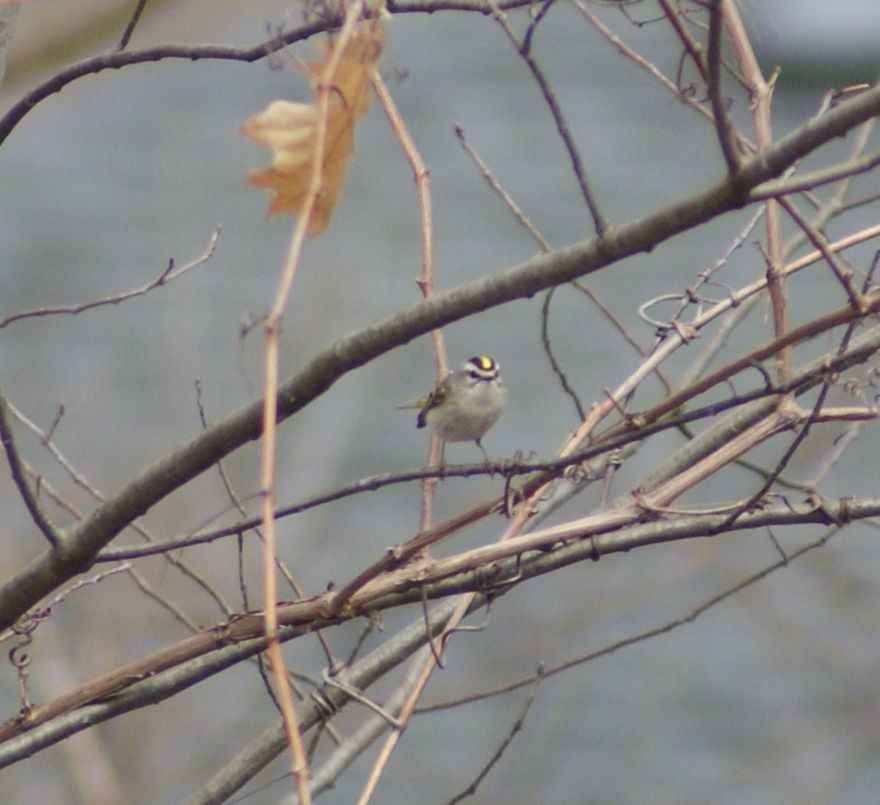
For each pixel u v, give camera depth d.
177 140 21.92
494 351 18.38
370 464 16.33
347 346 5.33
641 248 4.80
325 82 4.59
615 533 6.28
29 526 12.73
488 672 13.10
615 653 15.14
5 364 17.34
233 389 16.12
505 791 13.21
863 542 14.48
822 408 6.30
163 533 12.65
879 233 6.32
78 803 12.01
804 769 13.59
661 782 13.23
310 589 13.78
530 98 23.78
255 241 19.59
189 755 12.16
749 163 4.59
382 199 19.62
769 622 13.63
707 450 6.77
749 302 8.08
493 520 14.70
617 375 17.56
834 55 19.88
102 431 15.42
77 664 11.95
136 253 19.64
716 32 4.47
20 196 21.45
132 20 6.10
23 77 12.04
